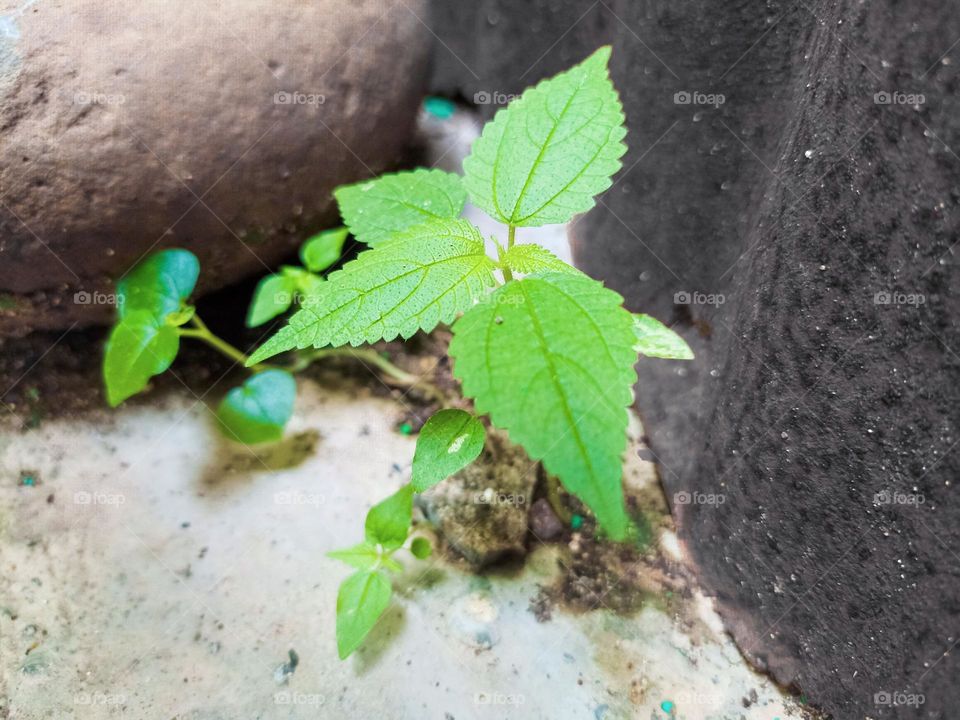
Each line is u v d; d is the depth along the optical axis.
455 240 0.14
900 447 0.13
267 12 0.21
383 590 0.17
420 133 0.26
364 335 0.12
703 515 0.19
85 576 0.19
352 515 0.21
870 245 0.13
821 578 0.16
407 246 0.13
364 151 0.23
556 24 0.24
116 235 0.20
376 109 0.23
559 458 0.10
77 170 0.19
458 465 0.14
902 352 0.13
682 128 0.19
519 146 0.14
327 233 0.21
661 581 0.20
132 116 0.19
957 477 0.12
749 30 0.17
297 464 0.21
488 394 0.10
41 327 0.21
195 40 0.20
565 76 0.14
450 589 0.19
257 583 0.19
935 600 0.14
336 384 0.23
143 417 0.22
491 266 0.14
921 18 0.12
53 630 0.18
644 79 0.20
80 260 0.20
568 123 0.14
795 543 0.16
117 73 0.19
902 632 0.14
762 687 0.18
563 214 0.14
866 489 0.14
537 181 0.14
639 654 0.18
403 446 0.22
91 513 0.20
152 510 0.20
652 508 0.21
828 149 0.14
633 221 0.22
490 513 0.20
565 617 0.19
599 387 0.10
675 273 0.20
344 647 0.16
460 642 0.18
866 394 0.14
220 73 0.20
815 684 0.17
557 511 0.20
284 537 0.20
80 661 0.18
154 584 0.19
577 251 0.26
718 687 0.18
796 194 0.15
